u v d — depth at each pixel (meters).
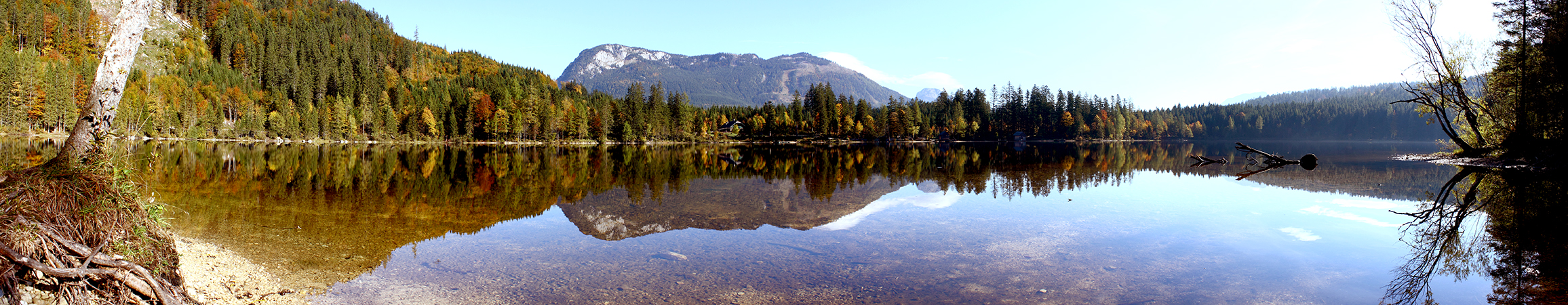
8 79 53.00
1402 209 13.19
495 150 59.72
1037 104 117.62
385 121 82.38
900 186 19.47
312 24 142.12
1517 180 19.02
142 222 5.13
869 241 9.53
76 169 4.70
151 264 5.07
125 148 5.26
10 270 3.91
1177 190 17.56
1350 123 125.31
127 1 5.29
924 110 134.12
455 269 7.48
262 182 18.64
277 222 11.00
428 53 165.50
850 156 47.94
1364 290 6.73
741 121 133.25
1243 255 8.45
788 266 7.78
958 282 7.07
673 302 6.21
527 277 7.16
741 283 6.96
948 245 9.18
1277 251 8.70
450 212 12.85
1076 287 6.89
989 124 114.94
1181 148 69.00
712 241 9.59
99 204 4.68
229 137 75.25
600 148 71.44
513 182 21.08
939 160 38.59
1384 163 30.55
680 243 9.39
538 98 106.00
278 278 6.85
